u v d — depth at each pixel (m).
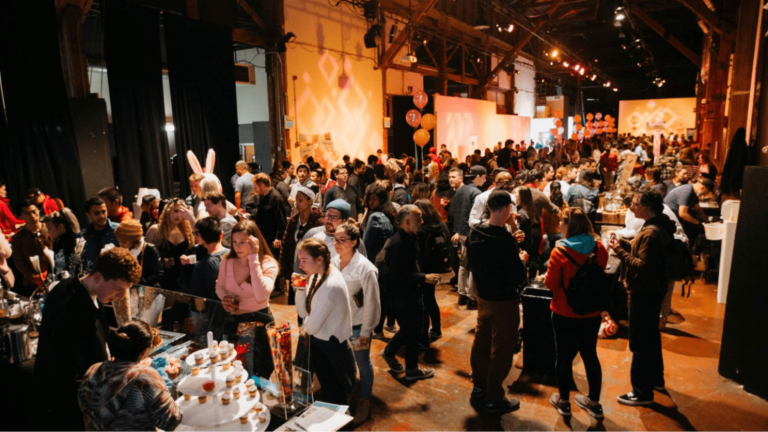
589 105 36.59
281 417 2.08
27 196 4.89
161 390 1.70
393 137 13.52
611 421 3.03
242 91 11.96
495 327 3.02
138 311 2.63
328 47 10.71
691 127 22.28
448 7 15.29
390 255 3.42
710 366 3.72
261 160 10.15
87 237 3.78
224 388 1.99
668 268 2.97
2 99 5.19
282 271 4.29
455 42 16.23
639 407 3.18
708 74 14.16
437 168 9.85
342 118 11.31
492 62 19.42
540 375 3.67
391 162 7.75
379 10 11.72
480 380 3.24
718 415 3.07
